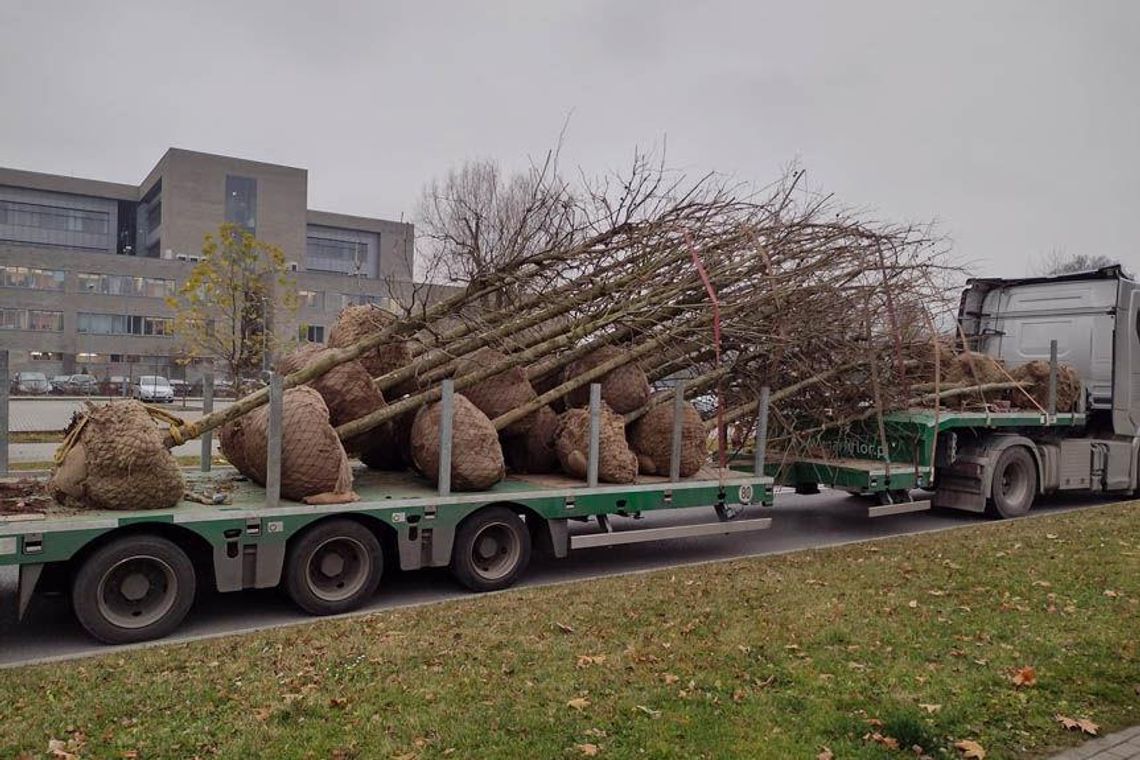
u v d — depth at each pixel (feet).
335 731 13.32
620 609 20.56
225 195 244.22
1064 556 26.20
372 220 269.85
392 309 31.99
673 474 27.53
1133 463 41.75
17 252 196.03
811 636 18.28
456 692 14.90
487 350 26.96
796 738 13.19
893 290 32.71
